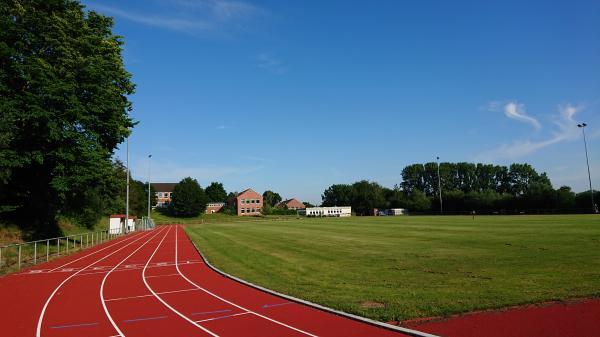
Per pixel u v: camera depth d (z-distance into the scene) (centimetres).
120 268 2356
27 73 2934
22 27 3003
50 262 2719
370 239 3447
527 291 1254
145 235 5725
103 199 6031
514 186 14850
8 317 1263
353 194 15525
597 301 1120
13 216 3706
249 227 6594
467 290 1321
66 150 3216
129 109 4031
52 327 1143
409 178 16262
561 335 873
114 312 1295
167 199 17125
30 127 3005
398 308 1141
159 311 1286
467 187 15500
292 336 982
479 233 3525
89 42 3394
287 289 1498
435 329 962
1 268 2389
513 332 910
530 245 2430
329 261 2203
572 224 4116
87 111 3288
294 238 3844
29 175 3503
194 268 2253
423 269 1797
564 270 1582
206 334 1030
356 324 1059
